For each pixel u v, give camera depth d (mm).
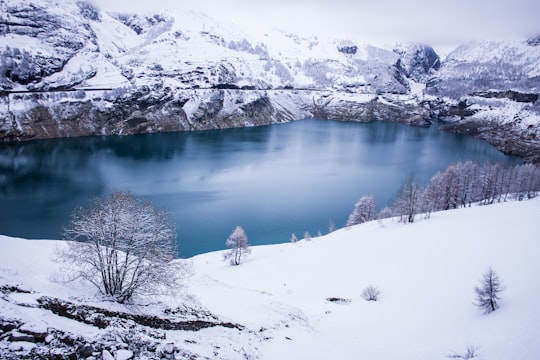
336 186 155625
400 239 67062
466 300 36406
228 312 30406
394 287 47094
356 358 23766
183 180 157125
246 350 21453
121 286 23516
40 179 148000
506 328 26359
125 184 146750
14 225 101625
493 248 49188
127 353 14148
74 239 23516
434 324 32875
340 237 80125
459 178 109812
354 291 48688
